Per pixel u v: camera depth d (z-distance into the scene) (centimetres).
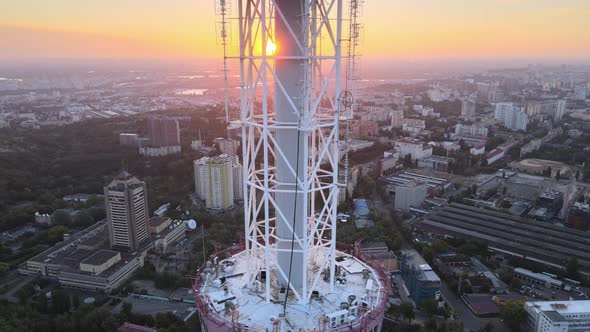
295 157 3722
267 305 3647
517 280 12319
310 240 4122
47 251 14412
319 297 3756
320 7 3572
